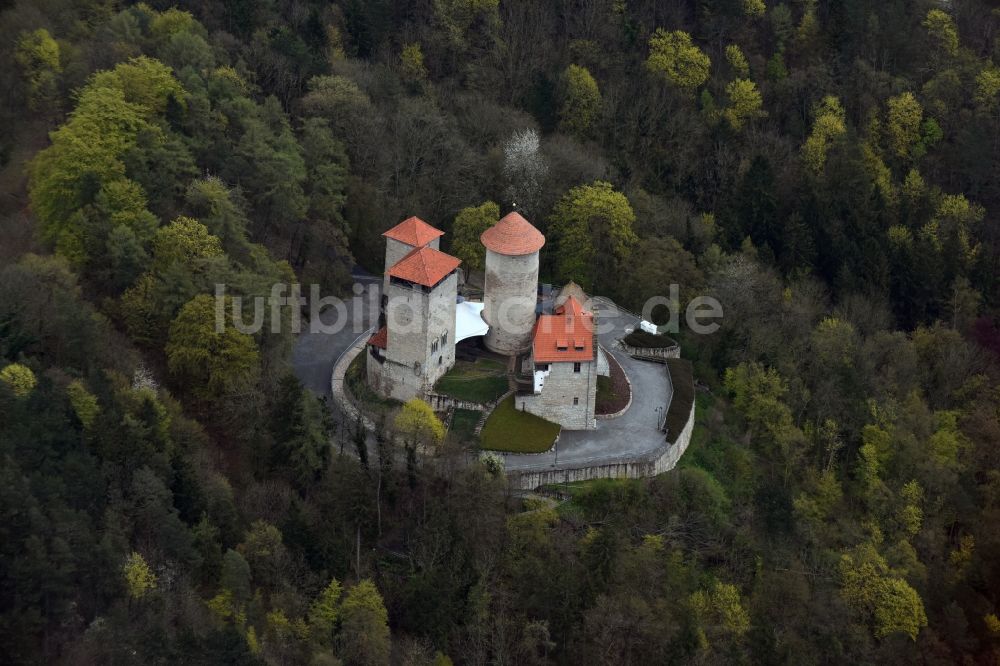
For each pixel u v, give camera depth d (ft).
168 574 628.28
